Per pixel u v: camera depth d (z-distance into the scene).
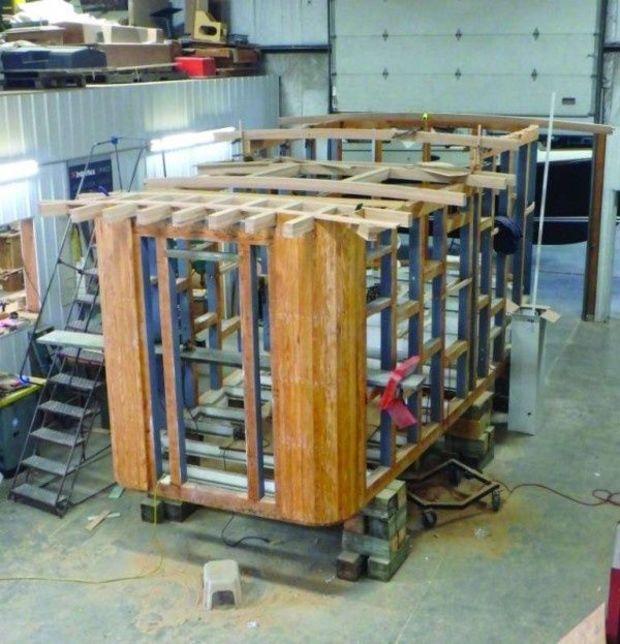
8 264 9.75
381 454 6.66
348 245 5.73
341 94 14.84
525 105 13.80
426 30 14.04
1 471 8.27
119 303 6.39
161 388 7.03
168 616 6.13
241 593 6.30
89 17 12.18
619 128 11.88
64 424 9.19
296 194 7.70
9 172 8.73
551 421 9.26
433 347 7.11
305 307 5.75
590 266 12.53
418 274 6.74
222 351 6.94
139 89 10.92
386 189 6.51
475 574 6.55
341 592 6.36
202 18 14.23
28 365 9.21
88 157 10.01
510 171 9.27
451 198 6.34
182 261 7.06
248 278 5.92
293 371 5.91
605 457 8.44
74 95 9.70
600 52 13.14
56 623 6.07
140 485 6.79
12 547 7.06
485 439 8.17
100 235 6.32
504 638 5.82
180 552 6.94
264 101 14.54
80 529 7.32
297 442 6.04
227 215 5.66
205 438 7.89
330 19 14.57
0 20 12.02
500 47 13.69
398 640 5.82
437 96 14.27
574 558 6.73
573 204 14.66
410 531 7.14
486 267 8.16
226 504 6.47
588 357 11.18
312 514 6.14
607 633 2.23
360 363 6.07
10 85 9.72
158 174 11.43
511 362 8.80
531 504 7.55
